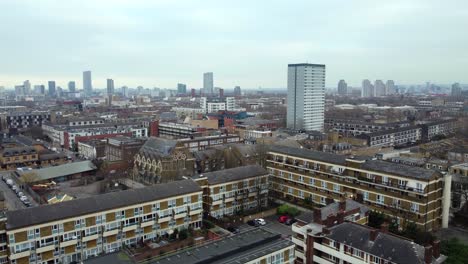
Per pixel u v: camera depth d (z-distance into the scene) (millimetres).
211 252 64500
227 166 160375
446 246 81000
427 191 91875
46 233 77125
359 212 86750
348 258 66750
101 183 150375
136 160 166375
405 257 60000
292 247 69875
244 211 113688
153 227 92688
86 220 82062
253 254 64875
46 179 153750
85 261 62906
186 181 102188
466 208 107500
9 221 74438
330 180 112875
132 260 63312
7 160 178625
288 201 124000
